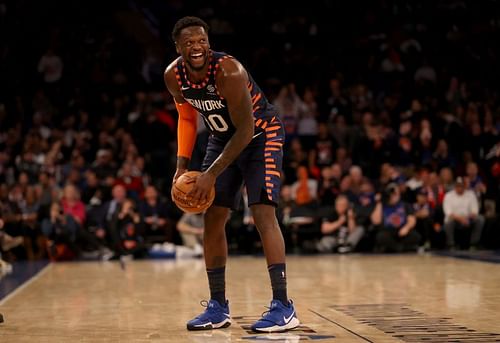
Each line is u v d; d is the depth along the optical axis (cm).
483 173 1622
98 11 2131
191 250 1452
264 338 473
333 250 1489
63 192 1514
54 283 907
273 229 514
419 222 1508
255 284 848
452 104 1900
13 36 2002
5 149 1656
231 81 478
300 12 2230
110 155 1622
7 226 1391
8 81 1912
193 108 528
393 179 1563
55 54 1981
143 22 2150
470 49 2127
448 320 540
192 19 482
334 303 651
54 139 1688
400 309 604
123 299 714
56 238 1397
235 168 525
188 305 658
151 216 1502
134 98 1928
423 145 1705
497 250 1489
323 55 2111
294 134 1748
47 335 500
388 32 2166
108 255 1415
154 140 1702
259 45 2142
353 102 1878
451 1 2227
